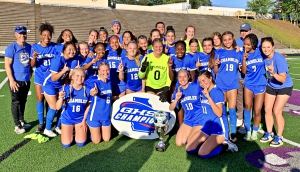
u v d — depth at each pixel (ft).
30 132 15.65
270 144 13.96
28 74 15.76
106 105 13.84
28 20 82.07
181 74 13.12
